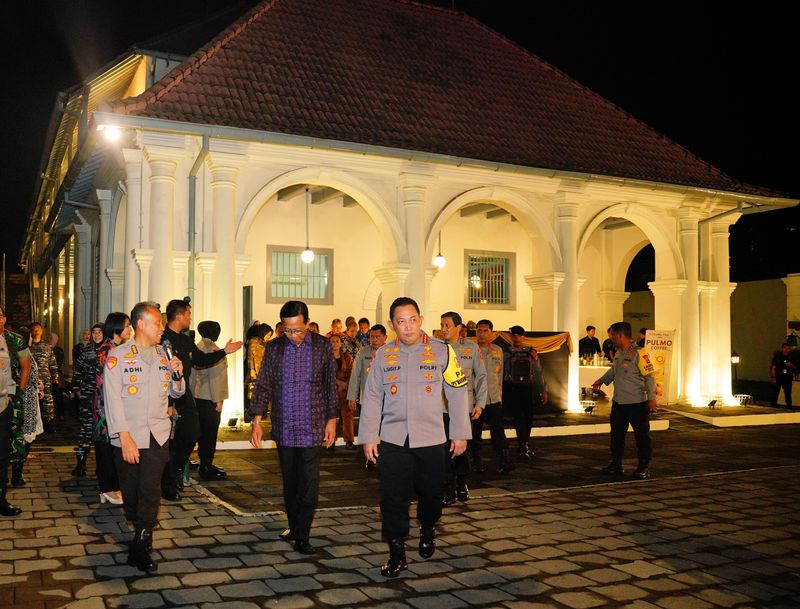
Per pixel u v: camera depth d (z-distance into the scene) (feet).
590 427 47.98
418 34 61.11
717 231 63.00
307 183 48.01
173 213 44.19
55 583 17.89
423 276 50.44
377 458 19.20
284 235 60.90
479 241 69.26
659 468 35.32
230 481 30.89
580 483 31.27
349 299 63.36
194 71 45.80
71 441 41.96
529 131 56.65
